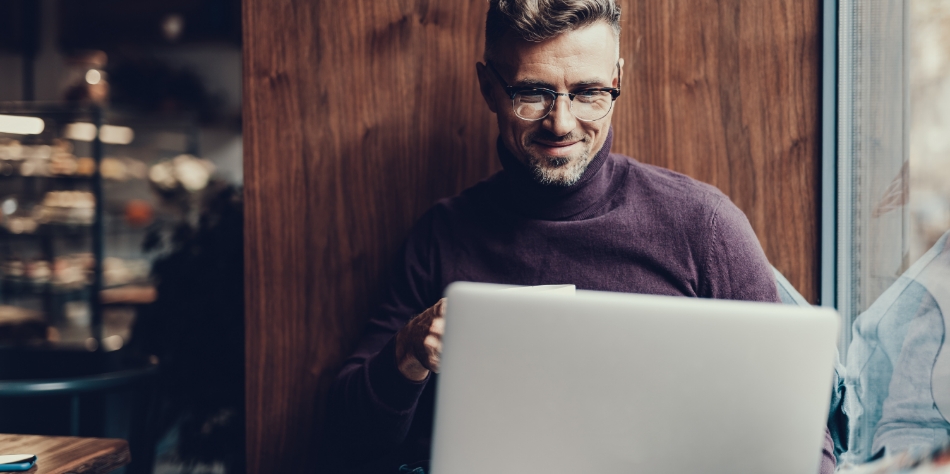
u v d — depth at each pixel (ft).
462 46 4.34
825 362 1.92
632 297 1.98
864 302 3.77
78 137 11.81
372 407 3.29
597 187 3.70
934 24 3.28
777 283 3.72
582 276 3.69
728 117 4.10
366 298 4.51
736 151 4.10
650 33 4.16
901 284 3.42
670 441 1.99
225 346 5.86
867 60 3.67
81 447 3.32
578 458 2.04
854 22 3.75
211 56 14.29
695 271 3.59
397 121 4.43
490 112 4.35
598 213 3.74
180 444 6.03
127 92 13.33
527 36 3.34
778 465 1.98
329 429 3.76
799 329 1.91
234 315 5.88
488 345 2.04
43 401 5.92
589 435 2.02
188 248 6.17
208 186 11.10
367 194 4.49
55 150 11.74
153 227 6.79
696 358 1.95
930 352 3.28
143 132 14.07
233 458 5.90
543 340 2.01
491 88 3.85
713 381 1.95
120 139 12.72
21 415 5.96
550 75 3.37
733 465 1.98
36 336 9.53
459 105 4.37
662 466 2.00
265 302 4.61
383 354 3.28
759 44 4.03
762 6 4.01
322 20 4.45
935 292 3.27
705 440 1.98
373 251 4.50
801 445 1.96
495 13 3.52
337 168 4.50
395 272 4.11
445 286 3.89
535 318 2.01
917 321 3.34
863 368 3.58
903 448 3.33
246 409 4.65
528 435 2.05
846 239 3.86
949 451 1.69
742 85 4.07
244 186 4.60
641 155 4.22
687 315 1.94
